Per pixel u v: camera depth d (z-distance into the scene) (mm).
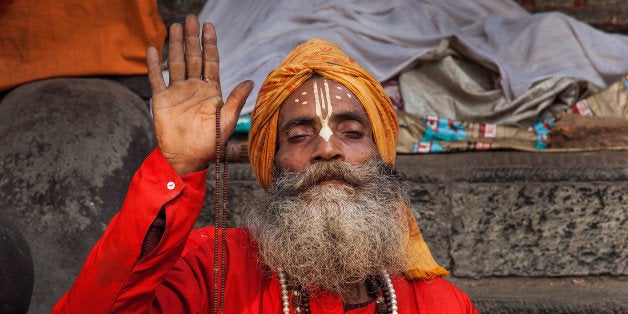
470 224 4969
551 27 6234
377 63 6098
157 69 2801
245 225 3350
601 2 6957
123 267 2645
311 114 3117
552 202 4953
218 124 2760
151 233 2691
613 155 5301
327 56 3291
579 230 4941
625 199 4938
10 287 2969
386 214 3092
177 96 2783
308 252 2965
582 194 4953
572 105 5973
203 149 2752
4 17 5223
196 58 2816
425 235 4969
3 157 4508
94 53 5340
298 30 6145
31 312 3854
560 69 6039
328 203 2965
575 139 5453
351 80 3201
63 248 4137
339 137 3135
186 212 2711
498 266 4945
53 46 5301
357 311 3094
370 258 3047
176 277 2992
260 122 3236
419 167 5125
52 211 4262
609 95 6008
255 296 3066
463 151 5461
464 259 4949
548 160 5242
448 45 6180
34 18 5246
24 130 4641
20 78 5242
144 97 5484
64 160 4480
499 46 6262
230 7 6453
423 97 6016
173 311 2891
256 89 5648
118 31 5371
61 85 5090
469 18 6539
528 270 4938
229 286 3057
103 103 4934
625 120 5570
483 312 4508
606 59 6148
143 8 5324
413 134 5613
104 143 4641
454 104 5945
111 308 2670
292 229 2986
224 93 5691
